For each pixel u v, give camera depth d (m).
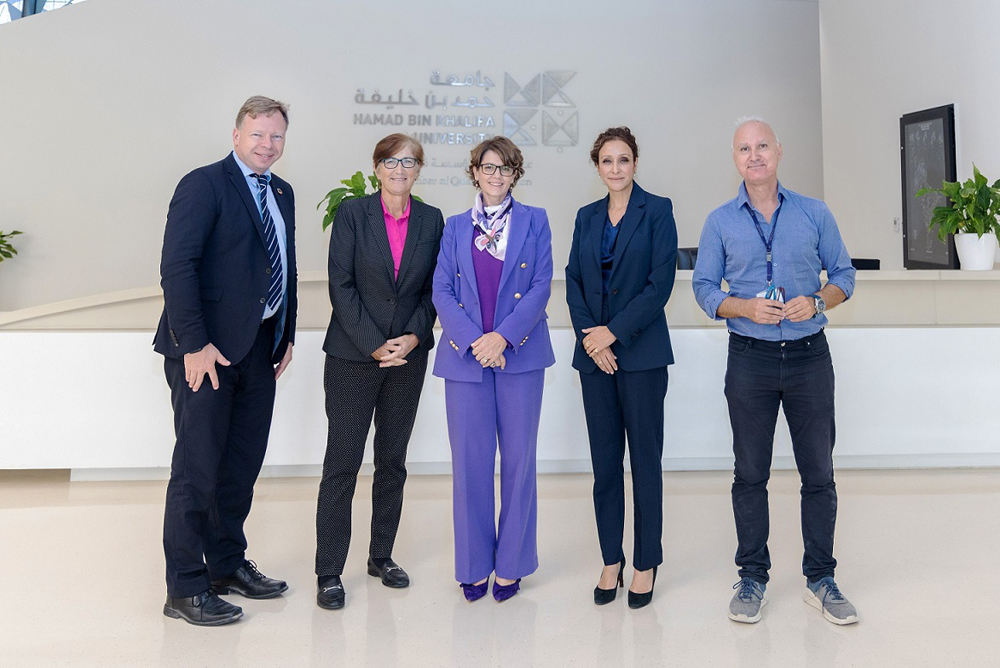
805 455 2.28
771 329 2.21
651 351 2.30
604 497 2.38
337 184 7.41
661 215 2.35
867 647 2.04
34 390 3.71
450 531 3.13
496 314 2.34
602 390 2.36
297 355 3.80
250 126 2.26
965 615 2.24
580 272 2.45
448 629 2.17
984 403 3.97
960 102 5.83
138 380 3.75
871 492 3.63
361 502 3.55
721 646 2.05
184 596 2.20
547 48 7.51
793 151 7.80
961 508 3.37
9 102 7.23
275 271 2.36
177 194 2.21
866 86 7.07
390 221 2.47
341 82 7.38
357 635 2.13
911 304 4.04
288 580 2.58
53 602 2.36
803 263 2.23
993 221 4.10
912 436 3.95
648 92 7.60
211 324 2.24
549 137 7.50
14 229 7.27
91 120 7.28
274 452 3.80
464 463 2.36
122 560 2.76
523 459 2.37
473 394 2.35
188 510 2.20
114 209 7.31
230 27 7.33
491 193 2.37
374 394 2.43
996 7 5.42
